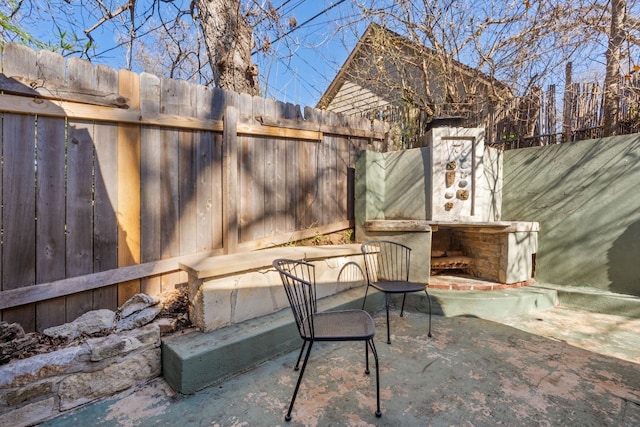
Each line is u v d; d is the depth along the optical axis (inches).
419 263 129.4
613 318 114.1
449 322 112.7
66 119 77.6
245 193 116.0
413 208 147.7
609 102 133.0
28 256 72.9
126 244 88.2
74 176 79.0
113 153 85.4
